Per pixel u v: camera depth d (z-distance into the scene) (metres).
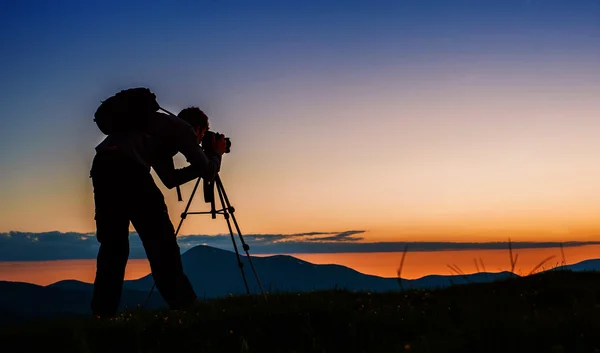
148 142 7.87
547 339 4.46
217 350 5.73
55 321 7.18
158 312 7.82
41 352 5.98
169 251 7.94
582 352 4.21
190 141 7.98
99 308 7.61
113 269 7.73
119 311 8.42
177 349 5.88
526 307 5.62
